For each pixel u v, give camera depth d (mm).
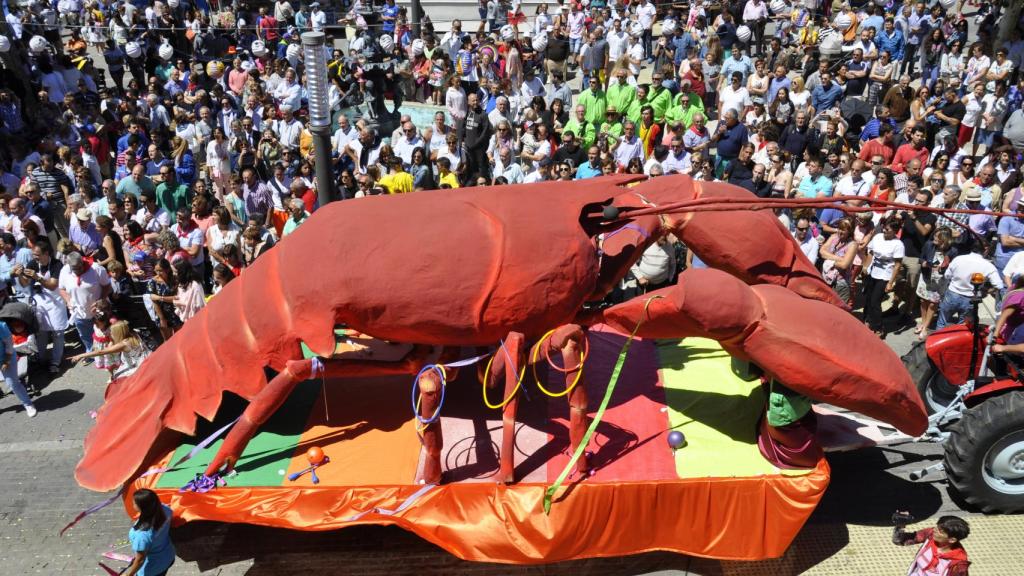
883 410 6344
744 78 15852
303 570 6938
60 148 13641
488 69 16453
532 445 6840
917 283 10227
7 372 9219
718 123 14695
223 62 18531
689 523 6465
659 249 9828
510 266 6457
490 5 19781
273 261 7035
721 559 6688
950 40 17266
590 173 11750
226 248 10078
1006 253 10086
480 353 7340
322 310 6629
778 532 6449
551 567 6855
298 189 11094
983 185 11227
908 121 13320
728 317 6266
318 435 7113
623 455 6668
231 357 6910
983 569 6699
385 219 6719
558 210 6715
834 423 7180
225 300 7156
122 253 11258
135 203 11742
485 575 6805
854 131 14516
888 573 6695
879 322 10398
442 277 6445
